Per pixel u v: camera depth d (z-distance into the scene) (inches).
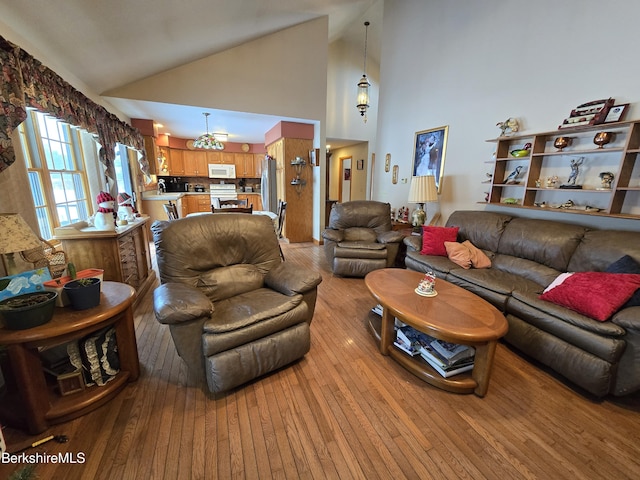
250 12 133.2
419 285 82.5
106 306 59.9
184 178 292.4
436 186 149.3
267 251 92.5
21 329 50.1
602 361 62.6
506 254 109.7
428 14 156.1
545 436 56.1
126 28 98.8
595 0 92.7
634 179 87.7
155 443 53.2
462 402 64.6
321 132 201.0
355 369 75.2
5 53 61.7
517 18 115.0
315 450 52.6
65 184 110.8
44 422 54.6
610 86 91.3
